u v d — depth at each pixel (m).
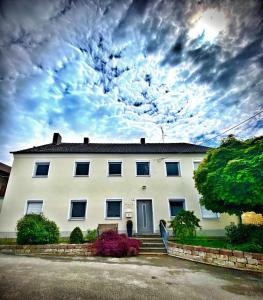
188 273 6.54
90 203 14.80
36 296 3.93
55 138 19.78
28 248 9.36
